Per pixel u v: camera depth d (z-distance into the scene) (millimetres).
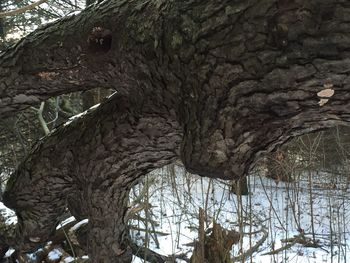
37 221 2586
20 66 1809
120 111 1855
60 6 6207
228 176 1267
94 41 1618
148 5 1411
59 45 1691
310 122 1164
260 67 1059
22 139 6090
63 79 1789
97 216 2174
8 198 2500
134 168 1988
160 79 1395
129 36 1446
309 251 4809
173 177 5211
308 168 5625
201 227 2414
